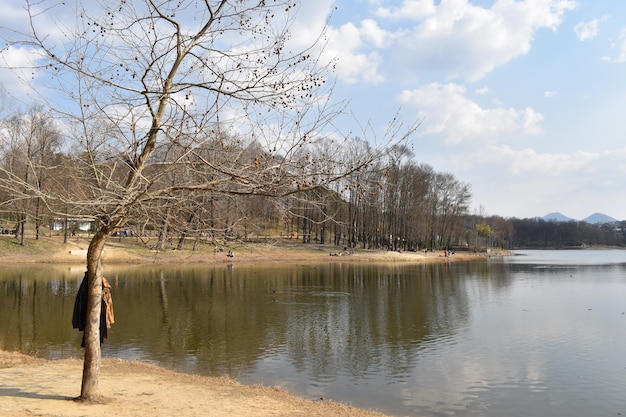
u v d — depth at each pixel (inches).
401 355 661.9
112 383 427.5
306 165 269.4
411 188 3161.9
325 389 515.5
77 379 428.5
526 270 2250.2
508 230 5364.2
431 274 1936.5
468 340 752.3
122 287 1332.4
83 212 303.3
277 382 534.0
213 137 293.1
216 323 855.7
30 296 1109.1
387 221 3378.4
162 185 334.0
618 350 695.7
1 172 285.0
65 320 845.8
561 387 536.1
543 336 787.4
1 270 1649.9
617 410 469.4
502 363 626.5
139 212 299.4
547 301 1184.2
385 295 1255.5
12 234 2023.9
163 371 505.0
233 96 291.6
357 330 818.2
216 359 623.2
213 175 305.3
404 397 497.4
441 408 469.4
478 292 1352.1
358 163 268.4
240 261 2268.7
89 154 281.1
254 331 794.2
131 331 780.0
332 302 1117.7
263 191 286.8
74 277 1478.8
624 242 7273.6
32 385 398.3
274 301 1114.7
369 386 529.3
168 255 2107.5
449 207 3769.7
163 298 1138.7
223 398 400.8
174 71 311.6
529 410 469.1
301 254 2566.4
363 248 2982.3
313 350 679.1
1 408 319.3
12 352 587.8
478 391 518.0
